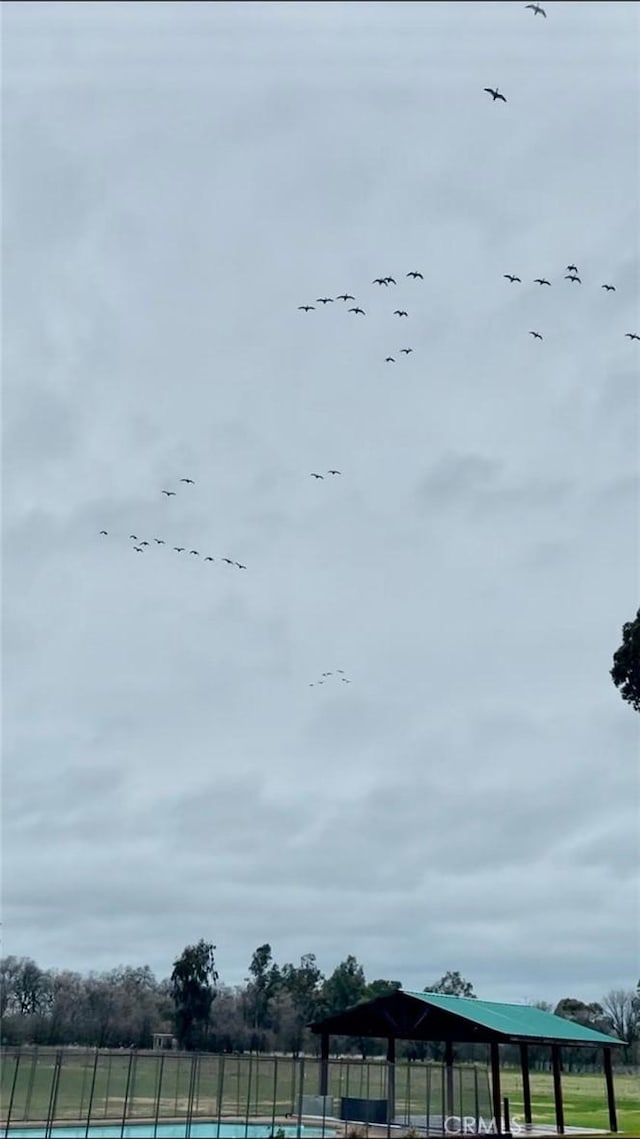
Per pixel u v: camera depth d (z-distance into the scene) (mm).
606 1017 124875
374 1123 38562
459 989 140625
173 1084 47469
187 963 115438
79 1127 34531
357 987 132625
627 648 54625
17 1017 111062
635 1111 57719
